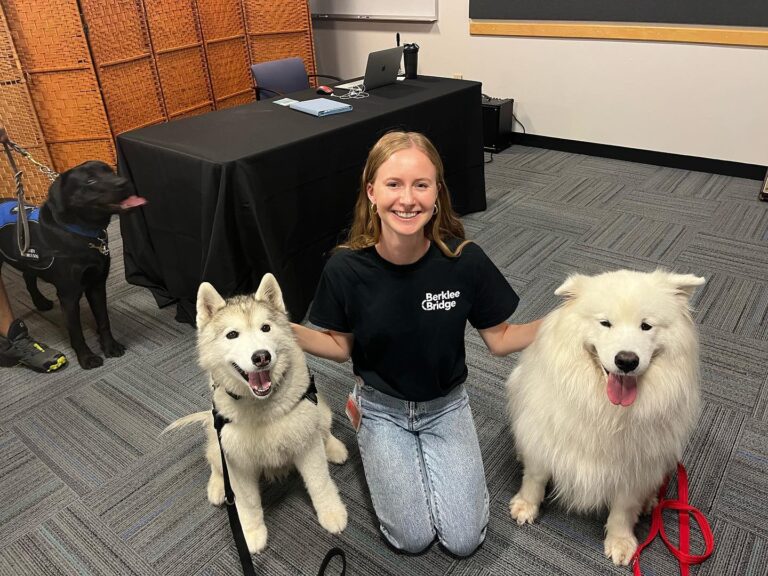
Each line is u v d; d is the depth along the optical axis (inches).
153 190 103.9
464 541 60.2
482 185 152.1
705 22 155.5
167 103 181.8
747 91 157.1
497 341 65.1
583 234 138.7
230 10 191.8
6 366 100.0
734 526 64.9
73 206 87.6
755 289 111.7
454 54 208.1
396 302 58.2
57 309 118.6
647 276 52.6
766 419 80.0
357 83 148.9
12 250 91.4
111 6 157.0
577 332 52.8
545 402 58.0
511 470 74.0
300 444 62.1
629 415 52.7
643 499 61.4
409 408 63.8
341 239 115.2
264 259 98.1
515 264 126.2
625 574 60.3
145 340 106.6
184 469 76.7
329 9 231.8
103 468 77.5
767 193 149.6
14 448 81.8
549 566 61.6
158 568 63.6
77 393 92.7
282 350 58.8
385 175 52.3
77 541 67.2
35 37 148.3
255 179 93.0
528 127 203.5
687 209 149.0
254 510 65.0
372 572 61.8
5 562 65.0
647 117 176.6
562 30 179.8
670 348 50.7
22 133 157.0
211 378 60.5
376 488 62.7
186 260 105.4
